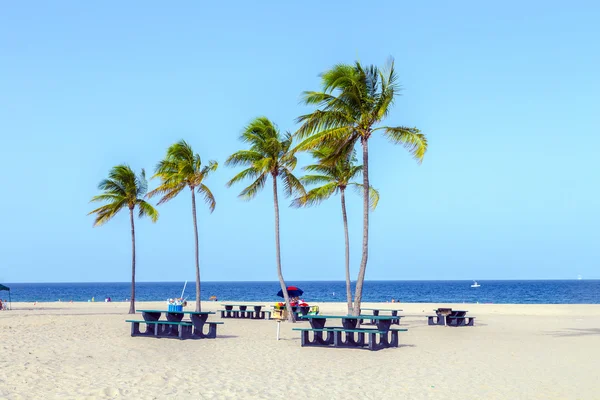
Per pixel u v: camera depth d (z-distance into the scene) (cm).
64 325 2388
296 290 3139
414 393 1010
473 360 1440
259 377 1156
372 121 2150
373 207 2850
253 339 1944
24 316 3166
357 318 1736
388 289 15588
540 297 9244
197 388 1022
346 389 1041
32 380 1055
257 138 2677
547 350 1667
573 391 1035
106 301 6706
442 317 2744
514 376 1195
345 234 2805
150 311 1986
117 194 3491
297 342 1855
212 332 1983
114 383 1047
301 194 2812
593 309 4231
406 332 2298
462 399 962
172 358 1422
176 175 3152
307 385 1077
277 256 2770
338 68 2109
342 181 2788
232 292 13838
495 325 2698
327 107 2173
